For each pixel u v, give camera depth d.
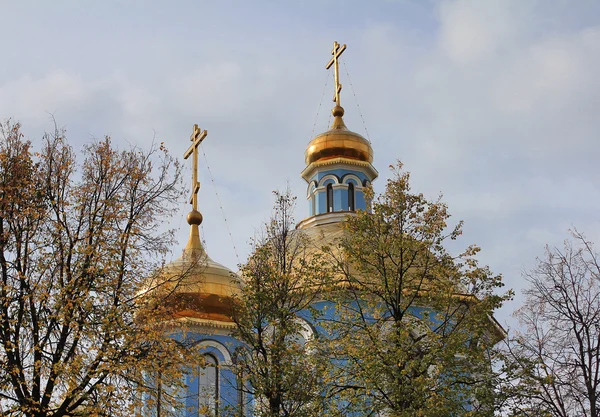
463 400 31.22
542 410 28.12
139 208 29.12
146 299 28.77
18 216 27.45
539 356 30.03
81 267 27.22
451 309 32.41
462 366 29.34
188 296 34.69
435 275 30.03
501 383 28.45
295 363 29.56
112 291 27.48
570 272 31.27
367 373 27.56
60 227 27.36
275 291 30.78
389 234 30.50
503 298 29.45
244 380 30.48
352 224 31.08
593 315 30.42
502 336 35.97
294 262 37.69
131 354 27.08
